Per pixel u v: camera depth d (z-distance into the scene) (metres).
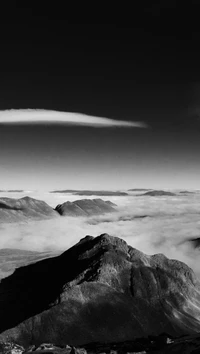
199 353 130.00
